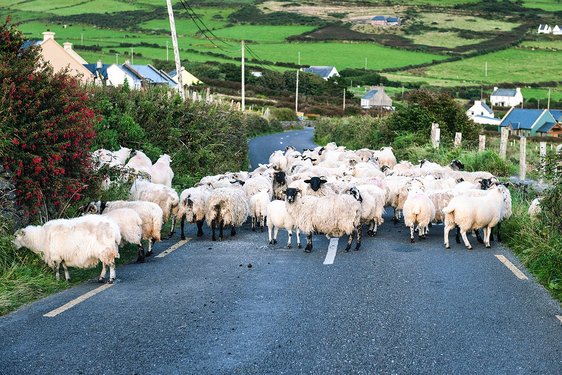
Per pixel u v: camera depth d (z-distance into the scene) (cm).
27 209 1139
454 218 1204
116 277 993
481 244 1262
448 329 727
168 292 896
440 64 13250
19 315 795
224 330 729
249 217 1683
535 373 604
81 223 952
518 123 8444
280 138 5500
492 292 884
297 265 1070
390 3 19900
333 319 764
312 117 8519
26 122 1135
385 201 1481
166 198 1328
